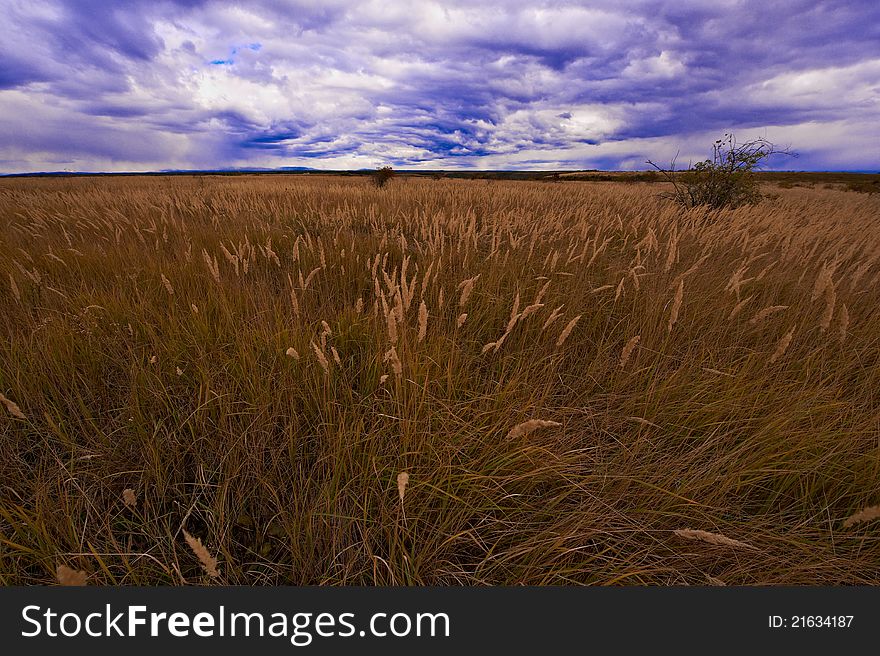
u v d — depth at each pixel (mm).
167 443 2262
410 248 6035
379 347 2707
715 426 2473
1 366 2672
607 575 1735
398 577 1770
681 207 11039
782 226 6961
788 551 1863
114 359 2916
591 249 5363
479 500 2020
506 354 3123
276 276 4668
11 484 2107
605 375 3025
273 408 2457
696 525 1917
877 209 13695
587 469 2236
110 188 20734
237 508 2076
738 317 3463
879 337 3139
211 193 14891
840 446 2229
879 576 1805
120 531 1948
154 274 4250
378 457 2150
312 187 19734
